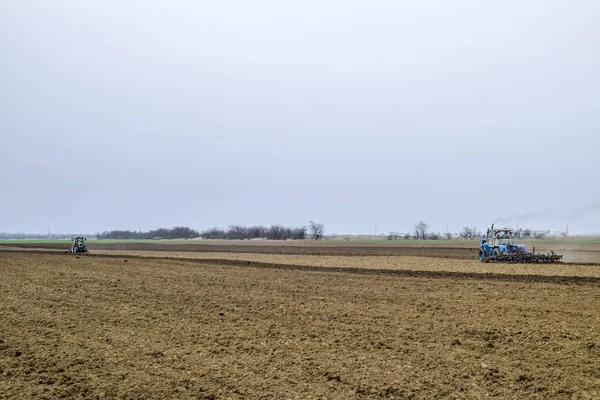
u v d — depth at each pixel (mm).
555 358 9508
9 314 14539
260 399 7730
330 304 15883
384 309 14867
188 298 17359
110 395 8000
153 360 9852
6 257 41875
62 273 26531
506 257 31828
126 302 16594
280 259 38875
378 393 7879
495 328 11984
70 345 11008
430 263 32688
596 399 7488
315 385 8305
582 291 17844
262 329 12430
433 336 11406
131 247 72812
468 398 7598
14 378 8852
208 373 9016
